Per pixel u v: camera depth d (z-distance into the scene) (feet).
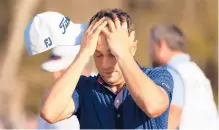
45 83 146.82
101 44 29.01
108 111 30.17
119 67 28.66
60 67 46.26
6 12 161.07
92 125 30.48
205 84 46.39
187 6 164.14
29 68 149.28
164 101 28.71
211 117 45.75
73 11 156.15
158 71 30.48
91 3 157.38
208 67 142.10
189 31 157.07
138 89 28.14
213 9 157.89
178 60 46.60
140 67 30.86
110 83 29.89
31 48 30.58
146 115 29.89
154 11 171.12
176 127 44.62
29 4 154.51
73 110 30.25
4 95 135.85
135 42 30.09
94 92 30.40
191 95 45.55
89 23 29.84
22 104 137.80
